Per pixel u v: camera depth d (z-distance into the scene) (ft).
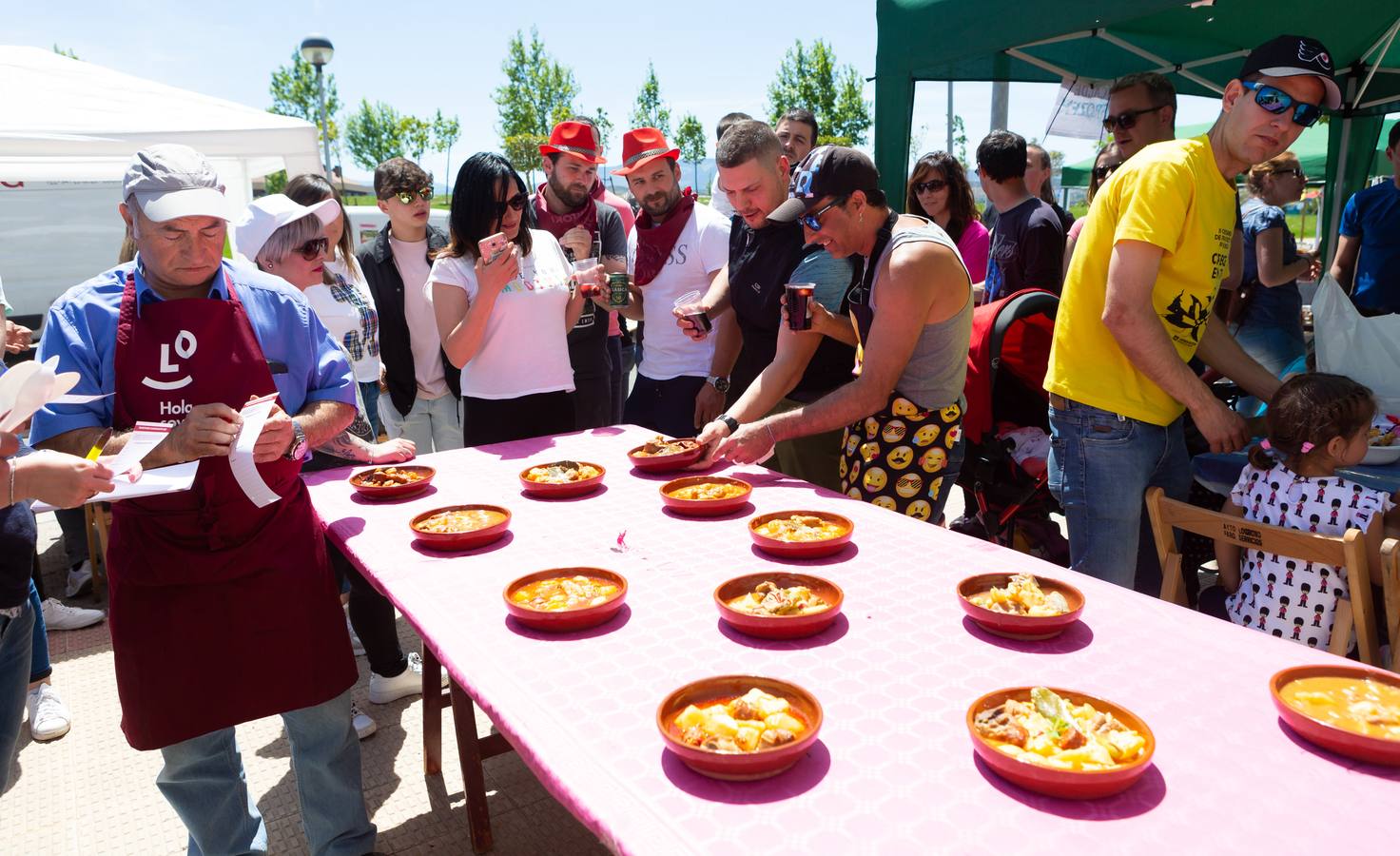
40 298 28.19
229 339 6.03
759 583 5.37
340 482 8.54
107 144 18.35
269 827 8.25
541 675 4.52
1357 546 5.63
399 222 12.18
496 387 10.44
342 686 6.77
